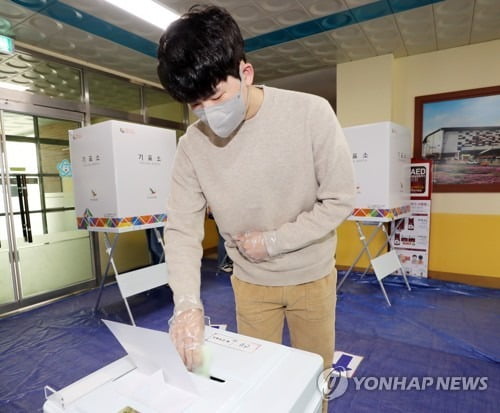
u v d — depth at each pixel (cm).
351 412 152
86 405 50
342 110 382
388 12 274
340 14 276
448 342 215
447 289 320
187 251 86
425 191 344
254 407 48
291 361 61
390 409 154
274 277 92
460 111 339
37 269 321
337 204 78
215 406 49
